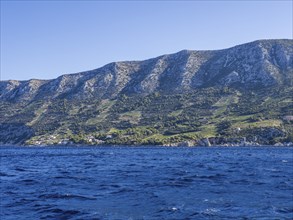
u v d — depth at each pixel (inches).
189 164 3250.5
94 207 1186.6
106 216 1055.6
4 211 1136.8
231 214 1066.1
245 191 1492.4
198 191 1504.7
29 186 1743.4
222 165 3075.8
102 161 3863.2
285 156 4709.6
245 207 1160.2
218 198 1328.7
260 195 1389.0
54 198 1368.1
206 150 7313.0
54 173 2445.9
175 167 2876.5
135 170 2608.3
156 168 2790.4
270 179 1909.4
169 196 1384.1
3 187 1713.8
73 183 1833.2
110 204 1236.5
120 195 1421.0
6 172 2573.8
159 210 1128.2
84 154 5841.5
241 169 2608.3
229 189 1552.7
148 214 1076.5
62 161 3964.1
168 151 6889.8
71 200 1321.4
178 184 1736.0
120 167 2935.5
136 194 1440.7
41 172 2551.7
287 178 1952.5
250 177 2018.9
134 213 1091.9
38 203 1264.8
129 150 7691.9
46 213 1102.4
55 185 1761.8
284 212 1088.2
